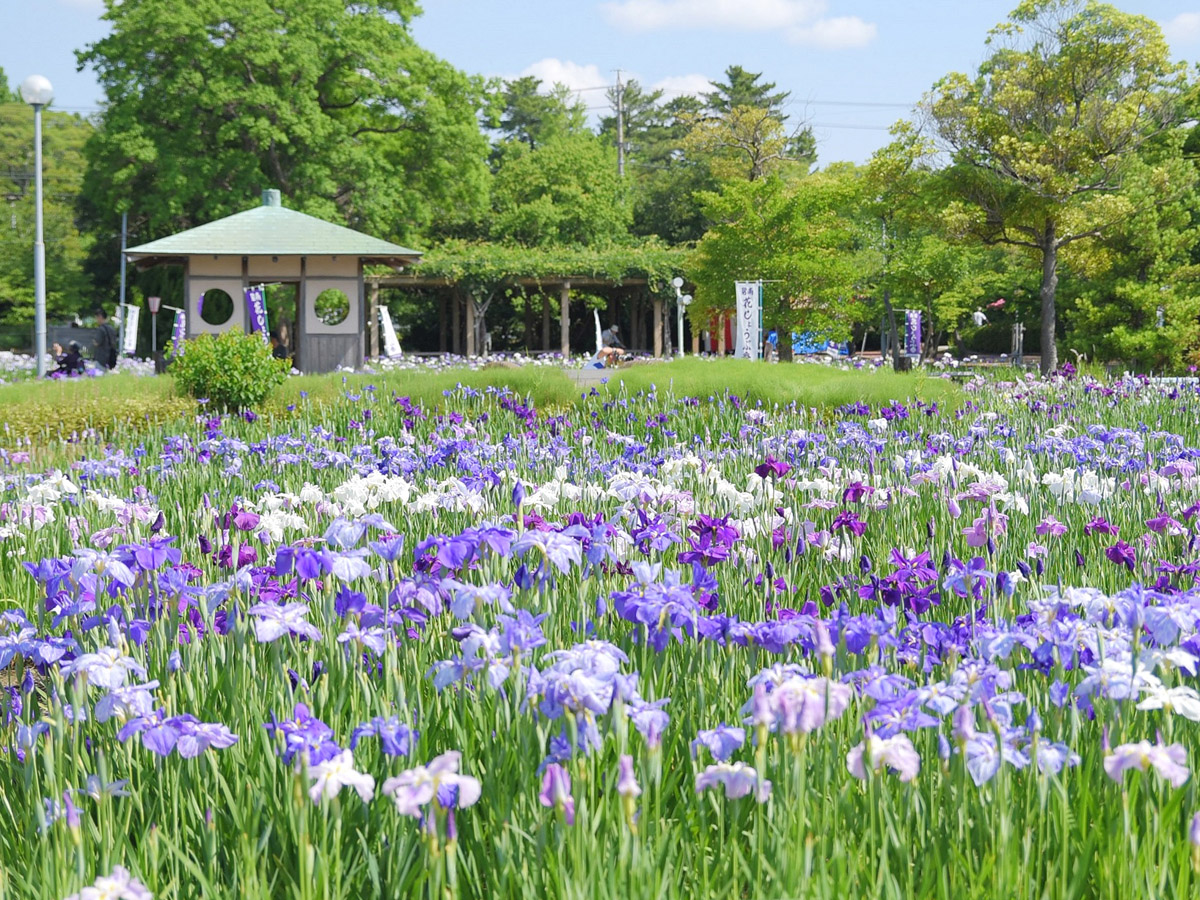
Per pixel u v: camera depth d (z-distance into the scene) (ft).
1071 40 87.81
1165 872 6.63
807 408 46.73
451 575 10.68
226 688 9.20
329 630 9.38
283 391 52.70
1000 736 6.82
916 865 7.17
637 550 13.30
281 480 24.86
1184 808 7.22
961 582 10.41
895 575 11.44
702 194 112.47
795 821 6.70
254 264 97.55
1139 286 91.61
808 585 13.89
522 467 24.40
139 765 8.27
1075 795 7.76
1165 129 94.79
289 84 125.90
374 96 134.51
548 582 10.11
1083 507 19.58
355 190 132.26
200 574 11.78
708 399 48.11
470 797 6.00
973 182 92.27
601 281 147.13
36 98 69.51
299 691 9.03
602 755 7.82
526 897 6.61
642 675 9.02
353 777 6.53
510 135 247.50
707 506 18.78
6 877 7.02
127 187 128.98
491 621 10.12
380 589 11.21
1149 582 13.56
